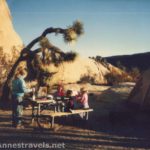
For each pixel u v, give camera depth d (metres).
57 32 15.90
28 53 16.86
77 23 15.70
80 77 28.42
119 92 17.52
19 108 10.98
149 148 8.84
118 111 13.18
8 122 11.74
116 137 10.02
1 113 13.70
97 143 9.16
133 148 8.77
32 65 17.34
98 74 30.64
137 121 12.33
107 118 12.83
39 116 10.94
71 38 15.48
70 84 24.50
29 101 11.32
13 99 10.98
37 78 17.66
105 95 17.12
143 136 10.28
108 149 8.55
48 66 17.61
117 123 12.06
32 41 16.86
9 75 16.66
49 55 16.97
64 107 12.40
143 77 14.42
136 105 14.27
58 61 16.72
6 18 26.19
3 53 23.45
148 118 12.64
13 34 26.34
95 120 12.51
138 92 14.41
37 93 13.58
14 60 24.19
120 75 31.08
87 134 10.26
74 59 16.59
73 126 11.37
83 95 12.44
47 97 12.48
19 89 10.96
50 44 16.69
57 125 11.42
